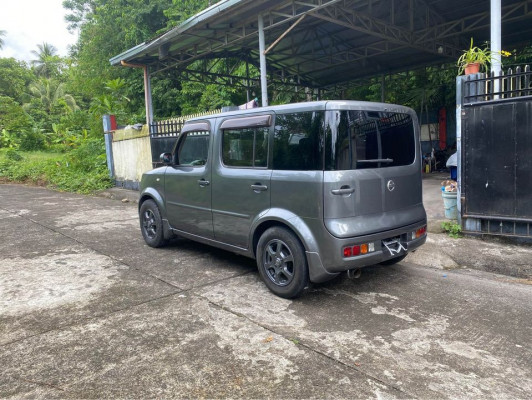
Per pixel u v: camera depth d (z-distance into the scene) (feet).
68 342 10.27
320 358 9.35
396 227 12.62
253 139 13.62
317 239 11.62
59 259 17.63
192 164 16.49
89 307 12.43
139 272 15.76
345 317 11.50
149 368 9.04
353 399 7.87
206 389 8.26
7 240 21.18
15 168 54.60
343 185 11.42
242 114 14.17
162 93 72.33
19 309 12.34
